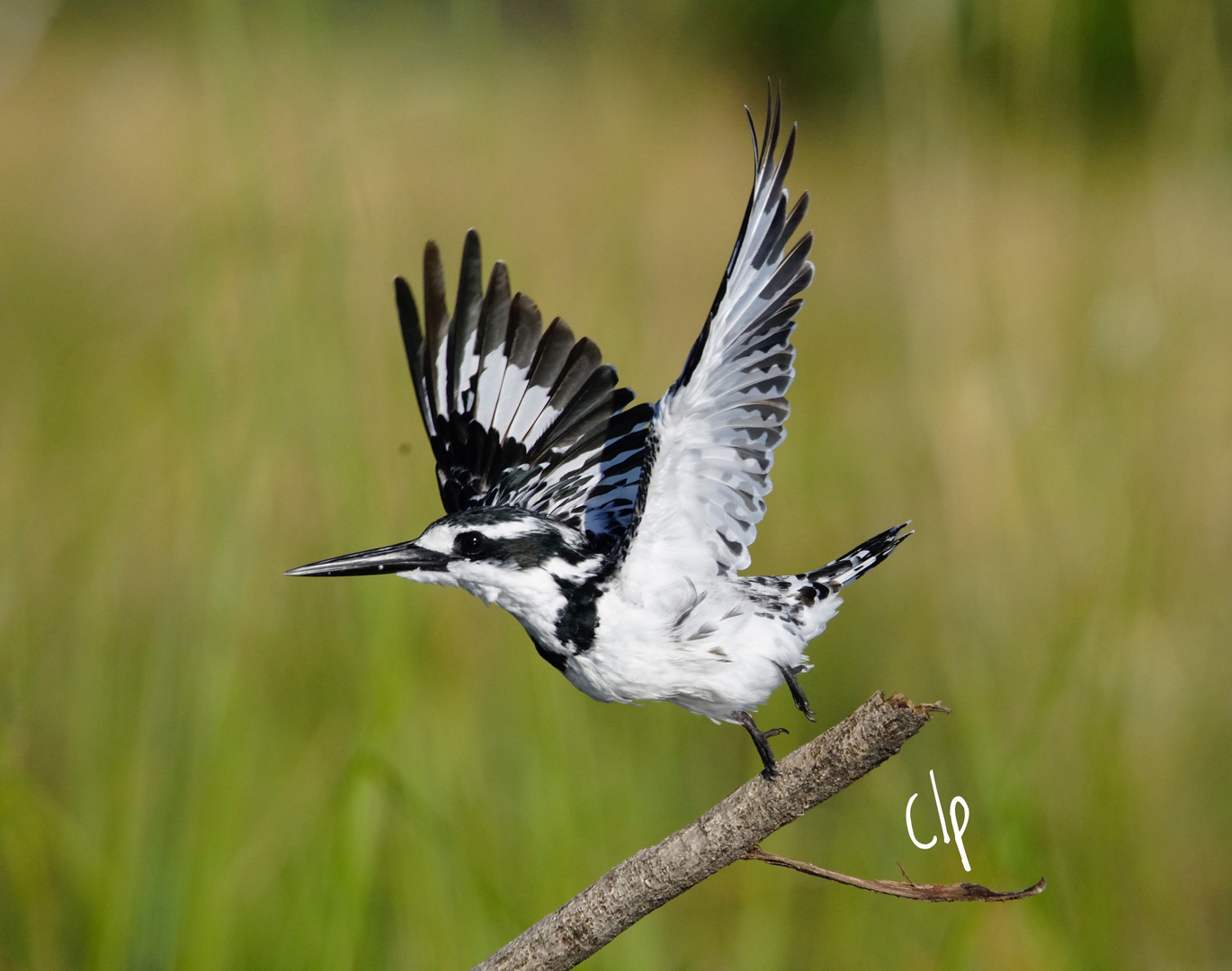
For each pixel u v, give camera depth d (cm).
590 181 1600
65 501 1149
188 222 1279
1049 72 1352
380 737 936
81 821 958
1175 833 1064
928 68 1305
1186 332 1305
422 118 1308
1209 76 1318
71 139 2397
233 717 948
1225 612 1176
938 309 1304
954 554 1193
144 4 2534
